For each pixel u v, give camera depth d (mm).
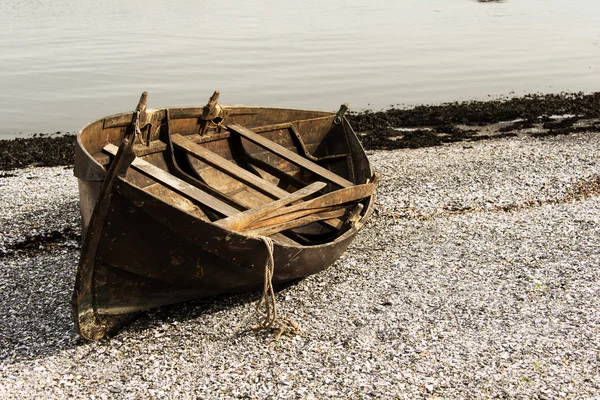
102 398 7473
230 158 12852
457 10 60469
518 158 18094
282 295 10117
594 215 13484
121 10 58531
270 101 27469
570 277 10586
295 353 8383
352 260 11500
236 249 8633
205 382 7770
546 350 8352
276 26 49500
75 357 8344
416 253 11766
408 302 9812
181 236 8172
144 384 7742
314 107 26703
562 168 16875
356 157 13664
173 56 36969
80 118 25078
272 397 7438
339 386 7621
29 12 55500
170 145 11352
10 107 26438
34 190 15758
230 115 12867
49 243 12352
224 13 57469
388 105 27312
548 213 13695
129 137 7543
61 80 30938
